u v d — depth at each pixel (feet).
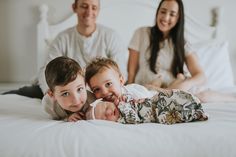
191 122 3.06
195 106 3.08
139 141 2.47
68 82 2.95
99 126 2.79
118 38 5.89
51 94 3.12
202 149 2.41
